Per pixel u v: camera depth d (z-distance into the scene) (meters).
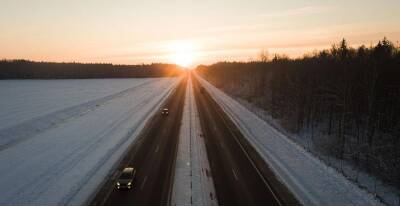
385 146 27.36
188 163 26.73
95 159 28.08
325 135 35.34
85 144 33.28
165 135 37.19
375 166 24.52
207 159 27.81
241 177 23.47
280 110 49.06
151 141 34.38
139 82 144.00
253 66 115.88
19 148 32.16
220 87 100.19
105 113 54.06
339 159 28.19
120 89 104.38
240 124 43.12
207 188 21.44
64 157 28.89
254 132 38.06
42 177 24.02
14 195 20.89
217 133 37.97
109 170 25.25
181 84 125.75
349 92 37.56
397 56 45.19
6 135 37.12
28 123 43.84
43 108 61.22
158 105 63.66
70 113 54.34
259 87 70.88
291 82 52.22
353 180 22.39
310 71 54.66
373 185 22.05
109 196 20.36
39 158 28.73
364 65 42.59
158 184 22.19
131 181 21.44
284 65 79.94
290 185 21.95
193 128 40.88
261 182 22.50
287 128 39.72
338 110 41.56
